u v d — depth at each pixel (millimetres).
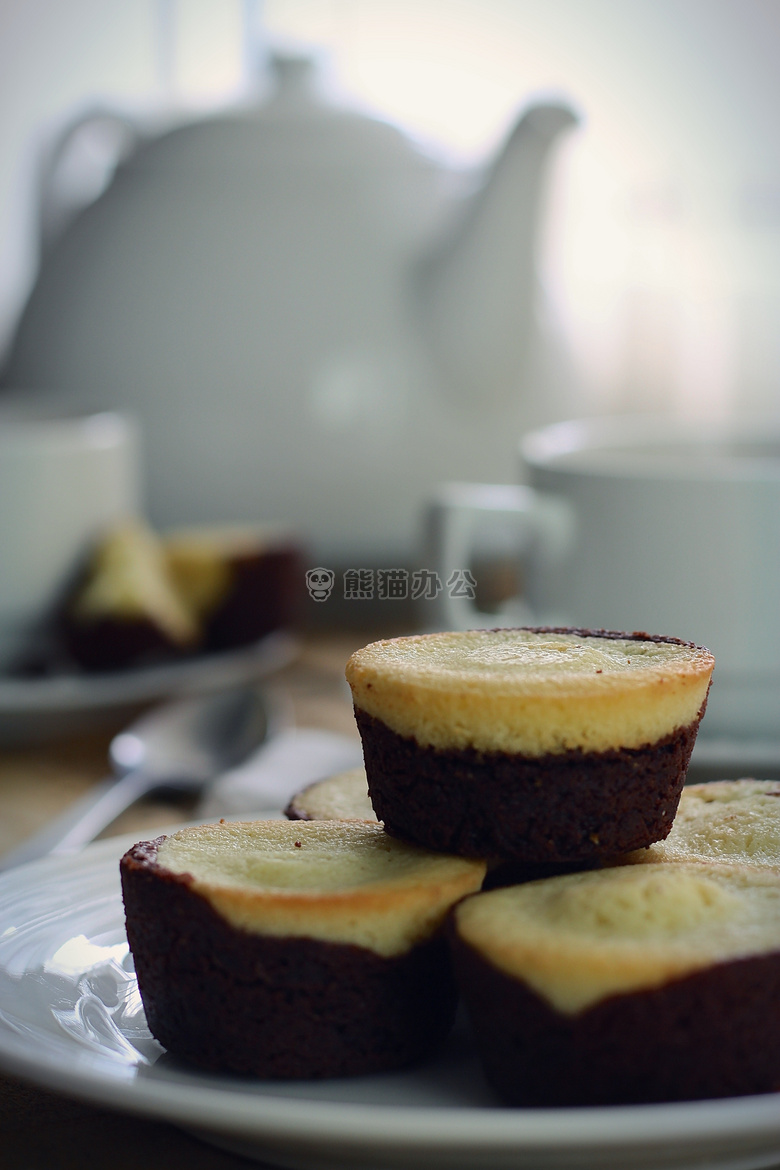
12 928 427
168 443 809
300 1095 384
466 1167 358
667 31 1113
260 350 795
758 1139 349
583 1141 341
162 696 647
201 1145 383
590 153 1133
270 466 809
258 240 792
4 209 1191
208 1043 389
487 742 395
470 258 773
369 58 1149
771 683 555
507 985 371
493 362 799
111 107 873
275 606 723
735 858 419
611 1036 365
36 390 849
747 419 1084
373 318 793
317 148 803
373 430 803
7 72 1171
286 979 385
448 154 851
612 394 956
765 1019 366
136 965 397
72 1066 363
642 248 1135
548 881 396
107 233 812
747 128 1115
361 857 406
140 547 703
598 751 395
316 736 602
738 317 1120
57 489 688
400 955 388
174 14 1169
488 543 736
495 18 1137
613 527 566
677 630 560
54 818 574
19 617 688
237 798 545
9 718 630
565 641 433
